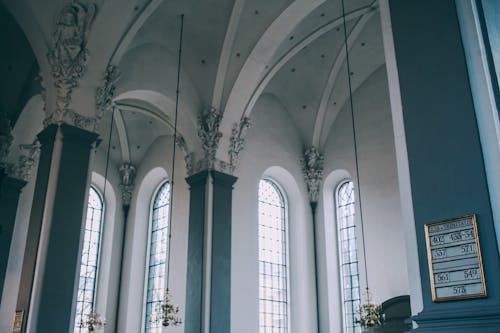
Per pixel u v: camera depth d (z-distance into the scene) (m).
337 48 19.36
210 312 15.82
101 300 20.44
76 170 13.45
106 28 14.24
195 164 17.84
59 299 12.35
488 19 5.35
